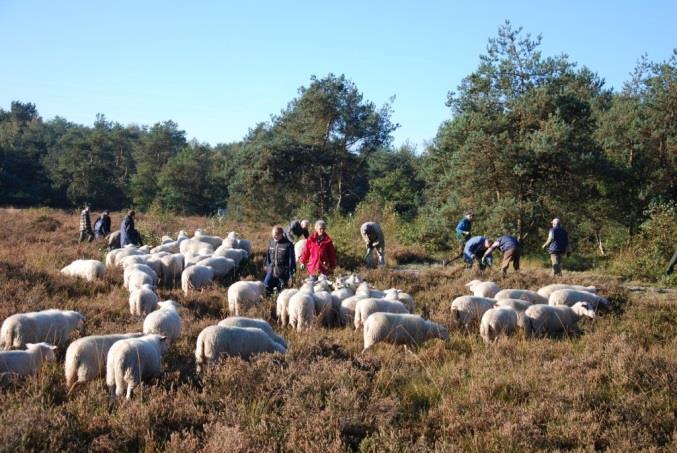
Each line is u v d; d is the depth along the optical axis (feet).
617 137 93.15
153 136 292.61
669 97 91.56
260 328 25.84
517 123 80.07
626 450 16.80
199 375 21.85
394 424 18.43
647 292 44.01
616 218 88.94
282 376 20.83
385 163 195.31
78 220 103.04
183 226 100.83
